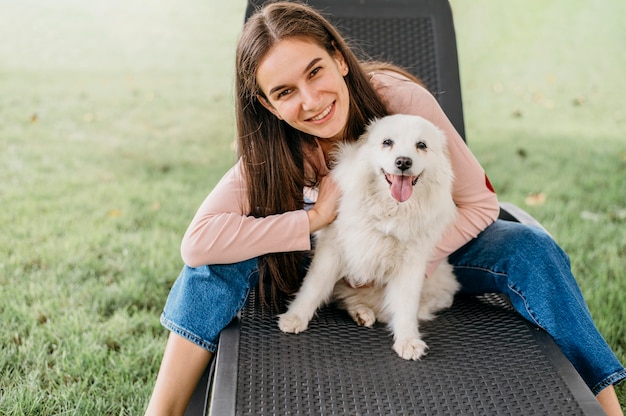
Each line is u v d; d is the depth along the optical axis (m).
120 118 5.21
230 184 2.05
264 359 1.81
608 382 1.89
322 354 1.86
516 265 2.04
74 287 2.94
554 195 4.05
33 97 5.48
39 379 2.31
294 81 1.83
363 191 1.97
